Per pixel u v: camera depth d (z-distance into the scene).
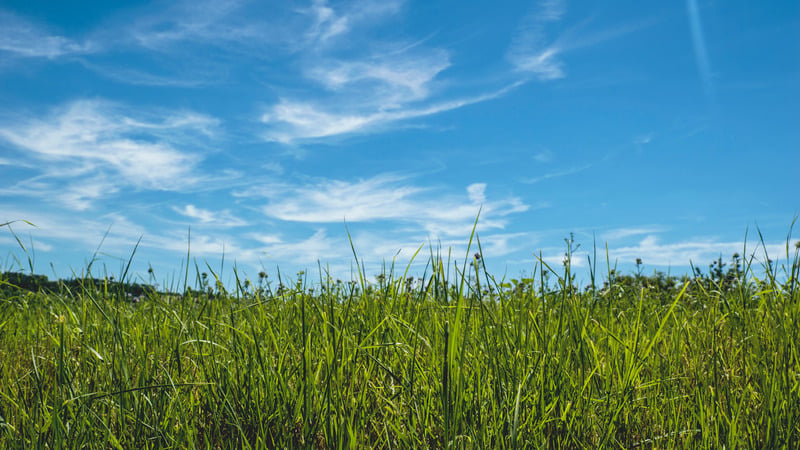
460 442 2.20
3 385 2.89
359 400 2.56
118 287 3.61
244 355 2.81
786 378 2.61
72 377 2.69
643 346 2.92
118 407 2.52
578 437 2.43
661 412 2.67
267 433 2.42
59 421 2.19
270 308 3.60
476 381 2.54
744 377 2.89
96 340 3.07
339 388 2.35
